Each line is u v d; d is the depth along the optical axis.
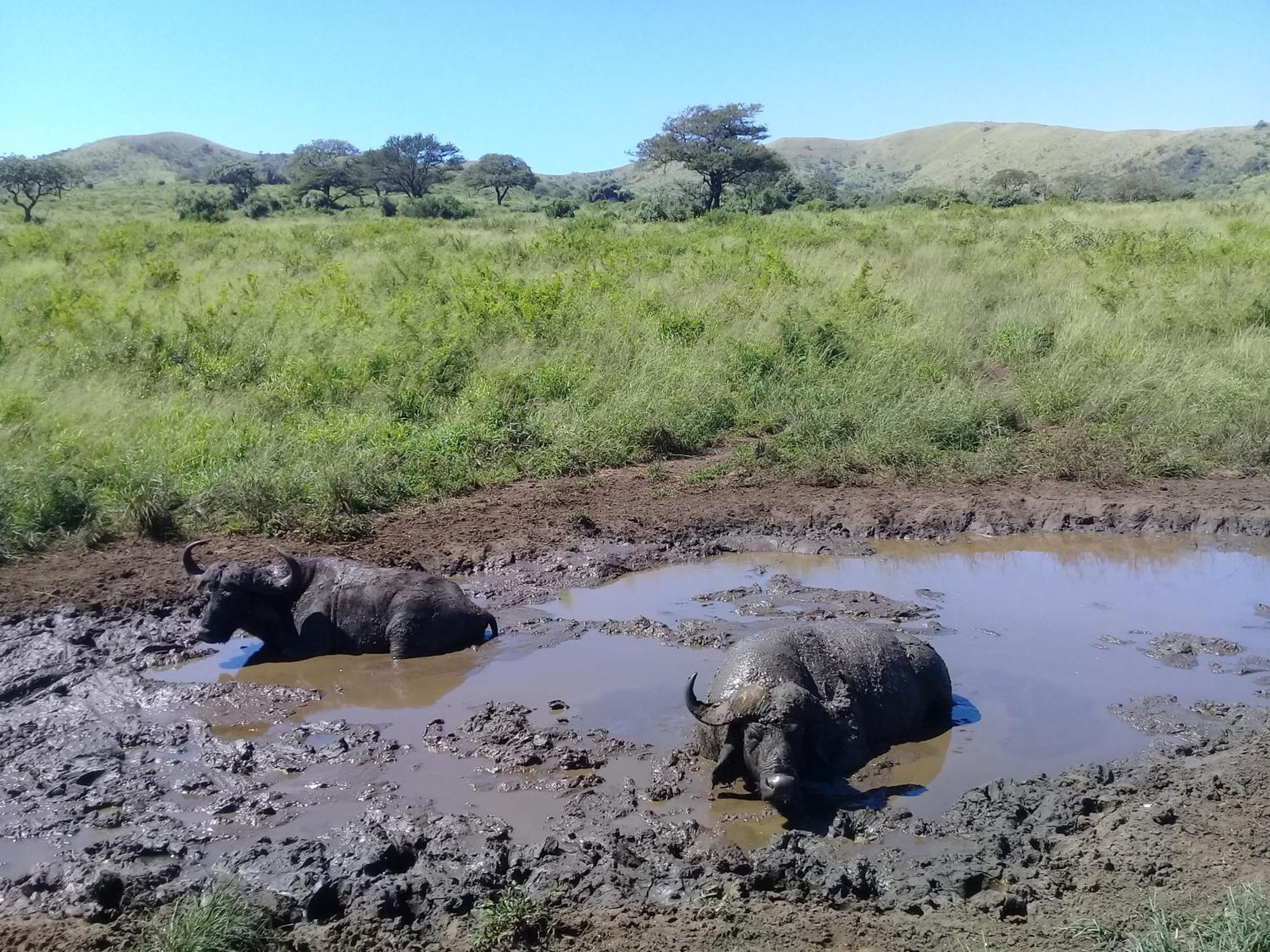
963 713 7.35
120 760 6.77
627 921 5.02
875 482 12.74
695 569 10.37
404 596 8.43
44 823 6.04
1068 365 15.88
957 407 14.18
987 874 5.37
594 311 18.69
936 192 54.16
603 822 5.98
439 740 6.98
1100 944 4.69
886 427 13.70
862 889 5.32
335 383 15.20
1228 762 6.44
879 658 6.98
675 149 59.25
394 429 13.55
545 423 14.04
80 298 20.05
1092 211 38.31
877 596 9.46
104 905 5.31
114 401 13.94
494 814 6.09
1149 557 10.69
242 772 6.61
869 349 16.38
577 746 6.83
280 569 8.80
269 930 5.01
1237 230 29.11
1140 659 8.19
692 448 14.13
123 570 9.89
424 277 22.81
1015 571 10.32
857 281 19.81
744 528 11.32
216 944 4.70
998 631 8.78
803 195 59.62
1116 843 5.58
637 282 22.16
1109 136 150.00
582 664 8.16
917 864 5.48
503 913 4.93
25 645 8.33
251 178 75.00
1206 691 7.63
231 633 8.54
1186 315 18.17
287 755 6.80
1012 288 21.36
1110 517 11.59
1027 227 31.91
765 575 10.21
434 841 5.76
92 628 8.73
